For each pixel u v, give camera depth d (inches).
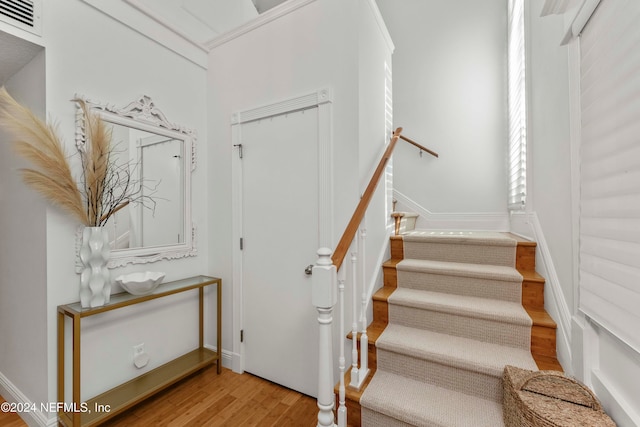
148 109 82.2
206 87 99.7
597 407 39.3
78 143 67.0
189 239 92.4
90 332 69.1
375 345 63.7
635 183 33.7
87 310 61.1
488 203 123.3
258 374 87.1
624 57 35.3
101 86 72.2
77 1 67.8
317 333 77.1
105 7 72.7
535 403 40.8
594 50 42.4
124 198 76.5
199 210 96.8
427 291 78.5
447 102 130.6
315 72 77.5
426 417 49.5
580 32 46.4
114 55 74.9
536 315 62.0
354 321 58.0
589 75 43.9
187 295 92.9
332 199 74.7
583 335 44.9
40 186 59.4
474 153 125.7
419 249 89.7
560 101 57.2
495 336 62.4
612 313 38.3
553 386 43.1
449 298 72.0
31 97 67.0
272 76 84.7
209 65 99.0
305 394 78.5
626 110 35.2
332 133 74.9
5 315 76.5
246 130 89.8
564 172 55.6
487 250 80.7
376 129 87.5
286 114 82.3
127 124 77.2
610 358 40.6
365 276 68.5
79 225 67.6
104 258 66.1
